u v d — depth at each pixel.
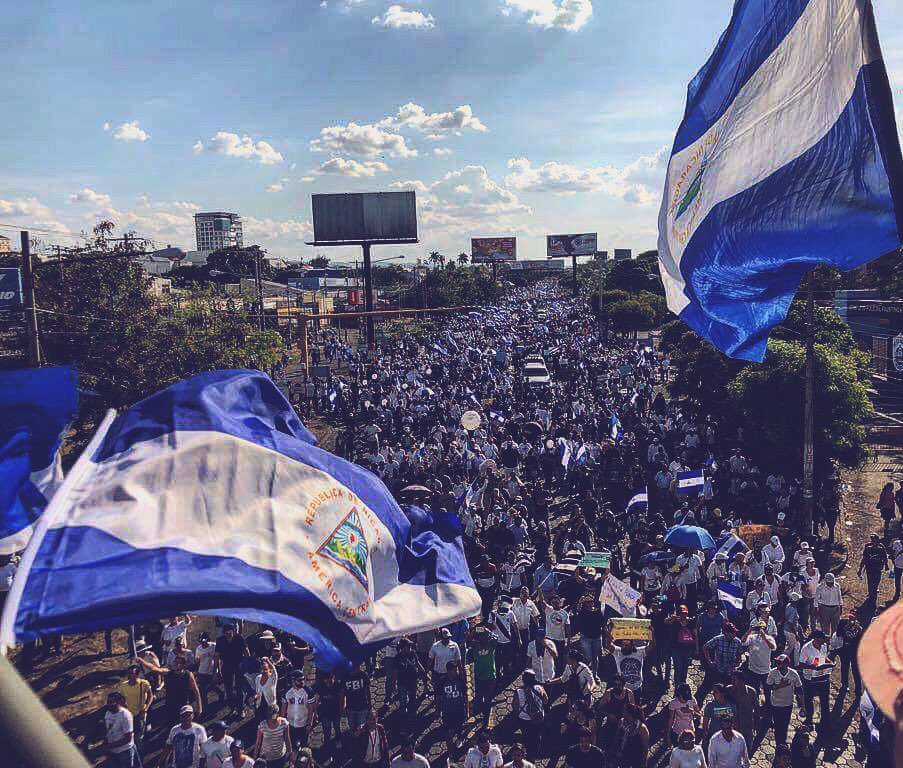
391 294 117.62
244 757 9.98
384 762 11.09
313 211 77.06
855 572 19.53
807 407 21.11
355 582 6.47
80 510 5.52
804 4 8.27
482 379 45.78
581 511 20.52
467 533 20.09
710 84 10.56
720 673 12.76
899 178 6.81
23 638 4.75
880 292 50.41
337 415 40.38
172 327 27.83
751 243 9.30
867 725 11.24
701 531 16.47
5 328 25.80
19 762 1.20
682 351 42.75
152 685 14.46
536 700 12.13
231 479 6.12
